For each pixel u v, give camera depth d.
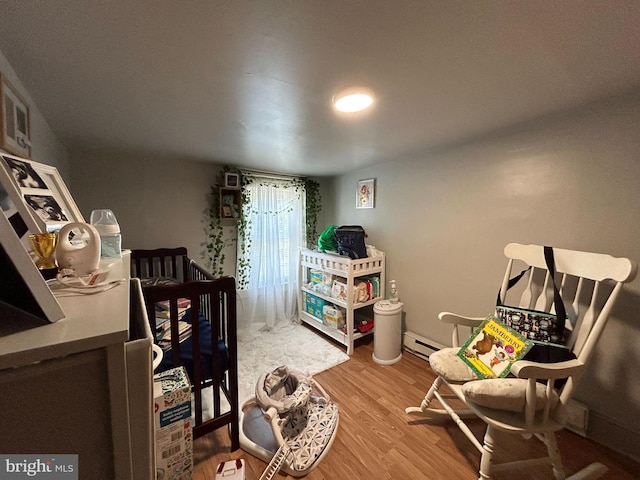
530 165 1.69
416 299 2.51
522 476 1.31
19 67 1.00
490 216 1.92
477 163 1.98
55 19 0.75
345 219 3.30
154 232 2.61
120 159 2.42
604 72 1.08
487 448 1.21
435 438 1.56
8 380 0.40
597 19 0.76
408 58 0.96
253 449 1.44
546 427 1.14
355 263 2.53
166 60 0.97
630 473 1.30
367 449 1.48
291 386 1.71
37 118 1.40
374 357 2.44
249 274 3.12
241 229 3.01
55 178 1.11
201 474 1.34
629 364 1.38
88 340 0.42
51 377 0.43
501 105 1.39
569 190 1.53
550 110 1.47
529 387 1.12
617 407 1.43
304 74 1.06
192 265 2.36
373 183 2.87
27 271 0.43
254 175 3.09
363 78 1.09
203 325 1.76
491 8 0.72
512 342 1.37
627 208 1.35
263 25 0.78
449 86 1.18
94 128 1.71
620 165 1.35
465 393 1.23
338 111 1.43
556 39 0.86
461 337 2.18
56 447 0.44
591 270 1.28
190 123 1.62
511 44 0.88
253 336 2.94
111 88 1.17
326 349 2.64
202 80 1.11
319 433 1.55
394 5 0.70
